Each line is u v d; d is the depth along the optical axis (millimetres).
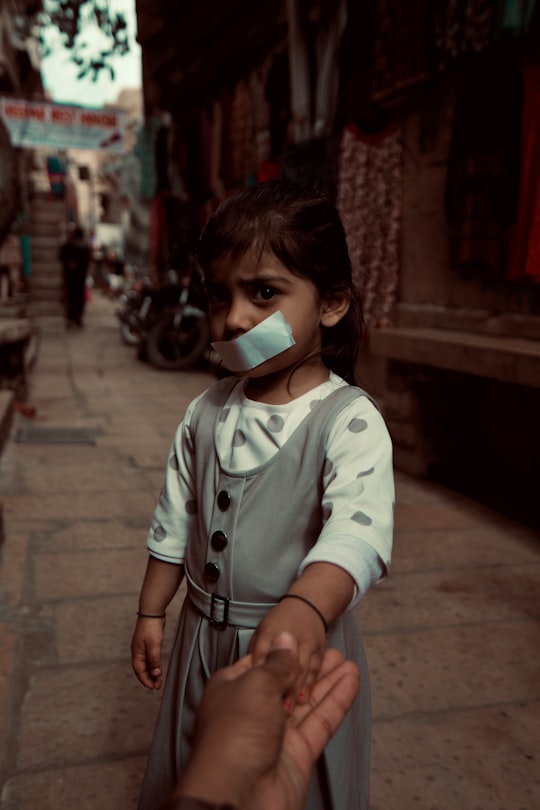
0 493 3869
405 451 4301
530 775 1698
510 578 2842
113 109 12797
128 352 10570
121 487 4027
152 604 1131
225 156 7828
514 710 1959
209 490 1040
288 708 610
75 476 4238
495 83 3627
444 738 1830
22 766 1682
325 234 958
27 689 2004
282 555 976
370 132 5066
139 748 1765
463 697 2014
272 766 498
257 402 1029
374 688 2047
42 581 2732
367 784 1109
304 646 708
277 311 940
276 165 6539
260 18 6656
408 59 4309
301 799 543
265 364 970
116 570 2857
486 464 4254
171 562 1118
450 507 3707
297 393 1018
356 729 1039
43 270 16750
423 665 2178
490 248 3742
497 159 3641
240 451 1015
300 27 5570
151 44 8734
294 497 973
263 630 715
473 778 1683
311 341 1006
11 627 2352
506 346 3400
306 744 608
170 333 8703
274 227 921
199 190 8664
